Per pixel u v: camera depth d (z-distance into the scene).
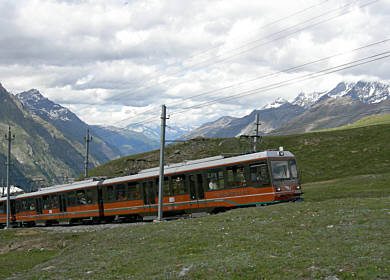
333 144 105.06
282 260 13.34
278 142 117.19
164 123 37.50
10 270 23.56
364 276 10.81
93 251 22.41
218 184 33.56
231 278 12.42
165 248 19.25
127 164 126.81
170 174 37.19
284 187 30.84
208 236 19.98
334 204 23.45
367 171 77.00
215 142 119.06
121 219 43.34
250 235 18.73
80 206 45.72
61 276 17.41
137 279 14.12
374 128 112.44
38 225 53.34
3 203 59.91
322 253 13.59
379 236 14.84
